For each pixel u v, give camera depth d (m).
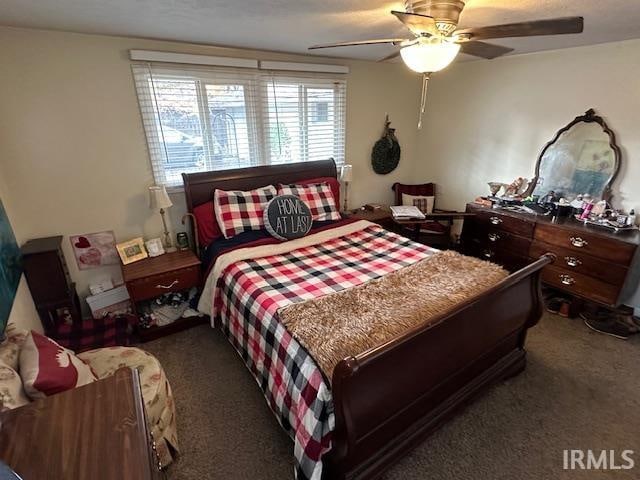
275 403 1.63
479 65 3.50
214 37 2.39
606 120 2.72
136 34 2.28
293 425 1.48
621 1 1.59
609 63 2.63
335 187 3.35
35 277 2.21
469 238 3.52
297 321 1.61
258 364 1.83
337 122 3.61
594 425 1.81
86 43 2.26
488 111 3.54
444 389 1.68
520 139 3.34
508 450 1.67
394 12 1.25
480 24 2.00
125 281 2.32
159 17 1.86
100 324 2.40
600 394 2.01
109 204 2.60
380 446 1.48
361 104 3.71
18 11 1.72
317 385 1.34
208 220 2.70
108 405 0.99
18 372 1.22
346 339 1.46
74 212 2.49
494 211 3.22
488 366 1.95
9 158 2.20
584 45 2.72
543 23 1.29
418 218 3.54
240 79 2.88
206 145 2.89
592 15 1.83
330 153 3.66
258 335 1.82
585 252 2.61
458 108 3.80
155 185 2.70
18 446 0.86
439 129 4.06
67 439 0.88
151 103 2.57
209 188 2.80
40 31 2.12
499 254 3.26
